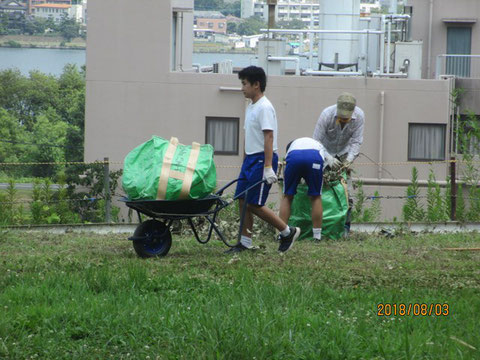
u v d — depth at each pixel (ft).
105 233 56.59
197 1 347.97
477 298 31.81
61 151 308.19
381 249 47.21
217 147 116.16
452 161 67.51
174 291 32.68
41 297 31.55
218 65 126.72
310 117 114.21
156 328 27.43
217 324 26.37
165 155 42.01
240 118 115.55
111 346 26.23
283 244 44.04
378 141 114.62
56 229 60.08
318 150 48.60
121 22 116.16
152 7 115.65
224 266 38.75
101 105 117.08
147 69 116.26
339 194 52.49
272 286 32.58
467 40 147.74
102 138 117.29
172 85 116.26
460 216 69.00
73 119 335.47
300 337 26.02
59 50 442.09
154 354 25.05
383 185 113.60
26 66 396.98
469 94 123.95
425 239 52.80
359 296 31.96
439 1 147.54
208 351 24.67
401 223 62.54
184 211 42.32
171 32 117.39
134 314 28.55
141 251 42.22
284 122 114.42
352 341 25.63
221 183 114.21
